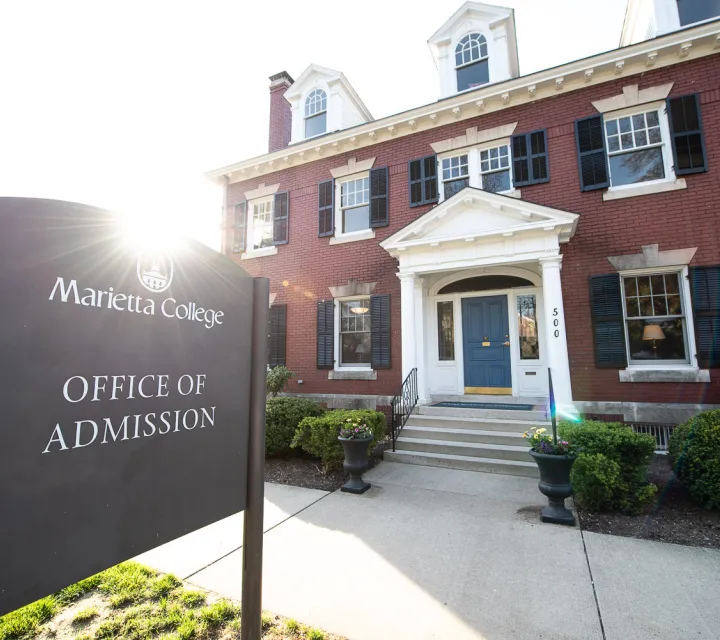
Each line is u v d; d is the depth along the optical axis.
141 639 2.71
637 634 2.61
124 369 1.74
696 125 7.36
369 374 9.46
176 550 3.99
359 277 9.95
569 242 7.96
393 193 9.90
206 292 2.12
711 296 6.89
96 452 1.62
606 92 8.10
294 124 12.04
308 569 3.51
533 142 8.54
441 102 9.19
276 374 9.48
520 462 6.27
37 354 1.49
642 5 9.55
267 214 11.84
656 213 7.45
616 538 4.02
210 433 2.07
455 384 9.20
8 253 1.45
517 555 3.70
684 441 4.89
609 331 7.43
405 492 5.50
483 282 9.20
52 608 3.07
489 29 9.86
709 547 3.81
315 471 6.63
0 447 1.38
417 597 3.07
